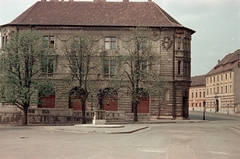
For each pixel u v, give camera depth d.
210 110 116.00
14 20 64.50
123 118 53.12
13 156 15.22
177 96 62.38
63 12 64.88
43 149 17.61
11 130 32.62
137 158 14.91
